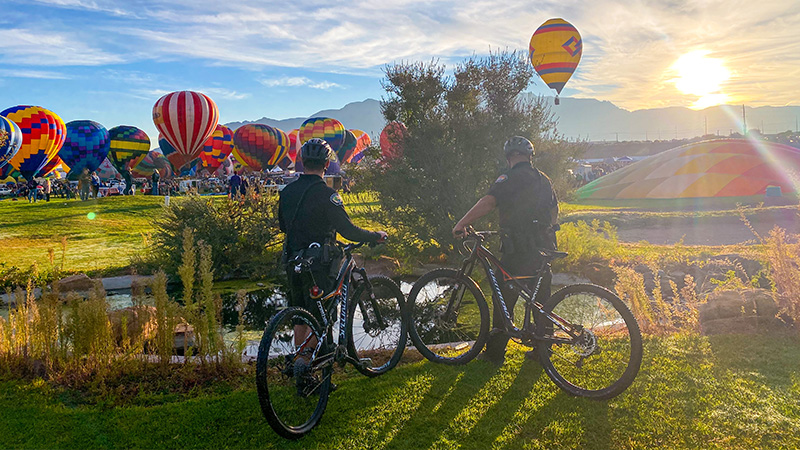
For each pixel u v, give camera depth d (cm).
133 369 419
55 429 337
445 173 992
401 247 1018
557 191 1052
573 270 858
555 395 366
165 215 973
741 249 948
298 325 352
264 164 5916
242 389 389
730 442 305
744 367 401
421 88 1060
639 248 1055
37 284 782
